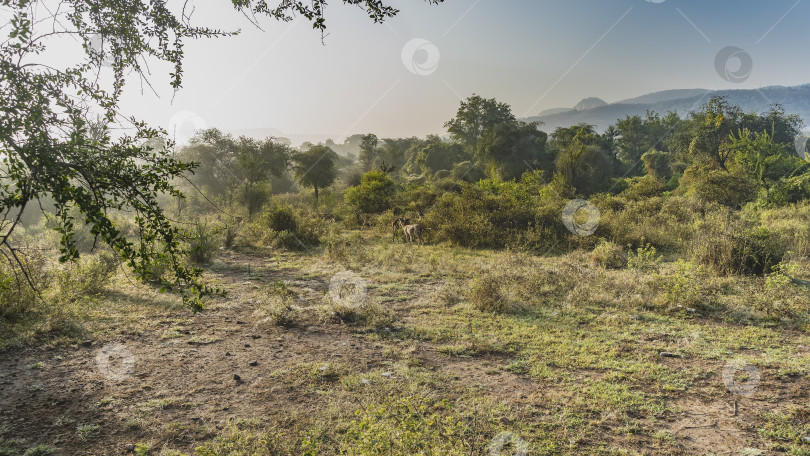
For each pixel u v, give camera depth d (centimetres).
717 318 666
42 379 444
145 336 581
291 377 461
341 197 3906
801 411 389
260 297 783
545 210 1491
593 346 555
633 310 696
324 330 625
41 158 230
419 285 902
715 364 498
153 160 267
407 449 304
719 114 3581
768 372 470
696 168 2438
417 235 1488
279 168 4444
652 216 1606
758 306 679
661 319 661
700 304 709
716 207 1758
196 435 351
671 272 934
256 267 1098
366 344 571
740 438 351
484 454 318
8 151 232
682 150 3834
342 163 9506
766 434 355
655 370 481
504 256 1143
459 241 1458
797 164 2494
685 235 1291
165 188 270
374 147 7238
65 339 546
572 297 757
